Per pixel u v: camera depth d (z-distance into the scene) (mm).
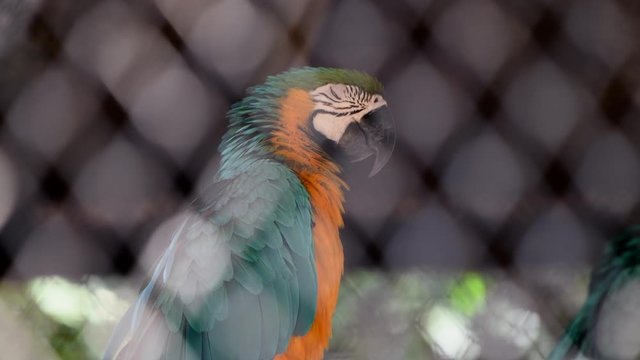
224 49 7762
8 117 7172
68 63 7410
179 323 5797
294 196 6262
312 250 6230
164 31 7648
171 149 7605
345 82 7000
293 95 6812
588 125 8219
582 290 8375
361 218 7469
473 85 8180
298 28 7938
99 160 7336
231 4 7719
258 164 6398
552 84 8258
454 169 7898
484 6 8172
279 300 6039
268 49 7859
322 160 6730
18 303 7758
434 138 7988
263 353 5992
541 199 7898
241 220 6074
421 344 8352
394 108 8023
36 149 7160
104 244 7176
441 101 8109
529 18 8266
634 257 7238
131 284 7836
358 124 7000
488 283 8469
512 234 7750
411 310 8375
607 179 8047
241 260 5988
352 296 8320
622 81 8273
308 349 6324
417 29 8156
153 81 7629
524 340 8539
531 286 8438
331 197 6586
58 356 7727
